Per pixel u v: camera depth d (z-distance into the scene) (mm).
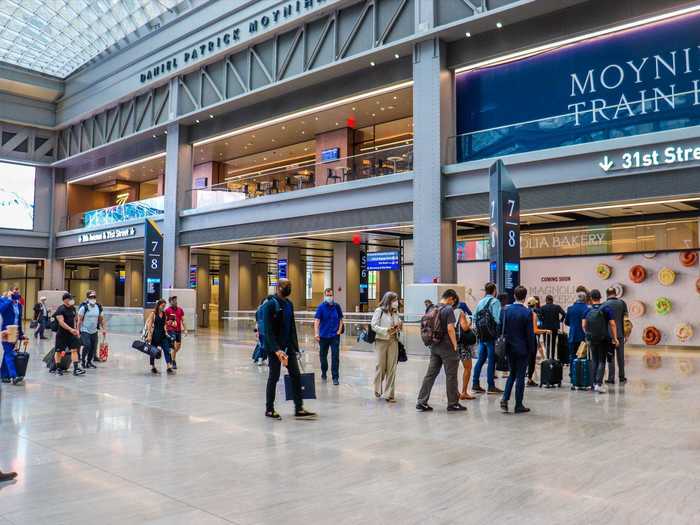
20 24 31656
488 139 18641
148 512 4375
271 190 25375
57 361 13055
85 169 38000
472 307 23484
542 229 21922
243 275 35688
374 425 7539
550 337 12930
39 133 39000
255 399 9672
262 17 24500
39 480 5180
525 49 18344
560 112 18125
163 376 12789
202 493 4820
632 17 16359
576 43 17859
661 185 15047
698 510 4371
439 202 18984
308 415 8102
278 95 25516
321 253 37375
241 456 5992
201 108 27844
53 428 7402
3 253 37531
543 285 21844
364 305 31922
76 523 4152
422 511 4379
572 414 8227
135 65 31438
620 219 20312
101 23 31328
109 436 6941
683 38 15969
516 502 4570
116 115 33625
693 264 18828
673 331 19141
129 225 32938
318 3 22203
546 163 17000
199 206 28891
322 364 11875
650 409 8570
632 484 5016
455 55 19688
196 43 27688
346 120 26234
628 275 20062
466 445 6438
